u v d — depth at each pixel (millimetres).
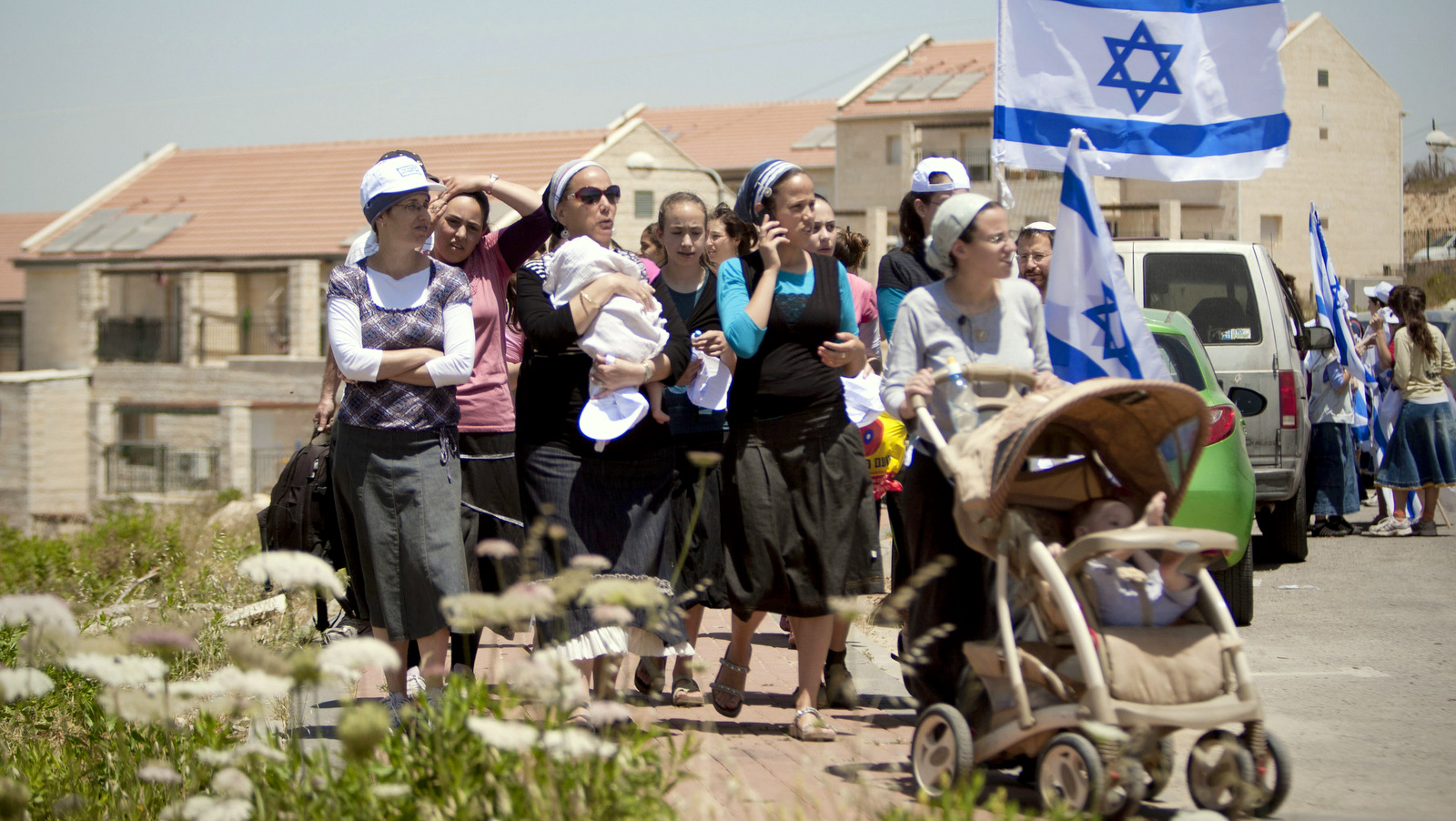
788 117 129750
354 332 11273
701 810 8500
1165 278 22594
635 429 11680
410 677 12383
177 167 100375
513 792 7477
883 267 12711
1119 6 15500
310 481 13539
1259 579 21969
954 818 7754
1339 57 114312
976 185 109750
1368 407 31641
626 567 11531
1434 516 29812
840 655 13109
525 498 11820
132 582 22578
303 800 7781
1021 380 9805
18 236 114938
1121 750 8297
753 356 11586
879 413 13734
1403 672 14859
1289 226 113188
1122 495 9852
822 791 9695
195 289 87188
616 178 95625
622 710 7844
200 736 9656
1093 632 8625
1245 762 8695
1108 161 15570
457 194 13273
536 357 11836
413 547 11219
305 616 15586
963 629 9953
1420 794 10062
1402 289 26891
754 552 11516
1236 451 17469
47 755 10523
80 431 87375
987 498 8875
